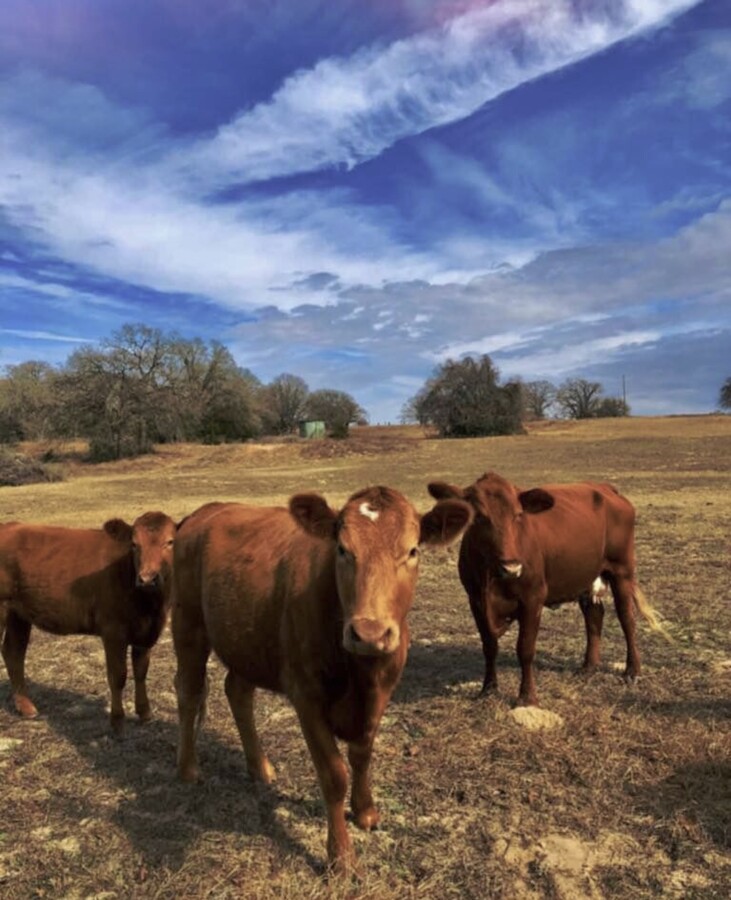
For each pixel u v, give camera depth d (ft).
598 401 339.57
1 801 15.98
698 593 32.42
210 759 17.92
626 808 14.79
